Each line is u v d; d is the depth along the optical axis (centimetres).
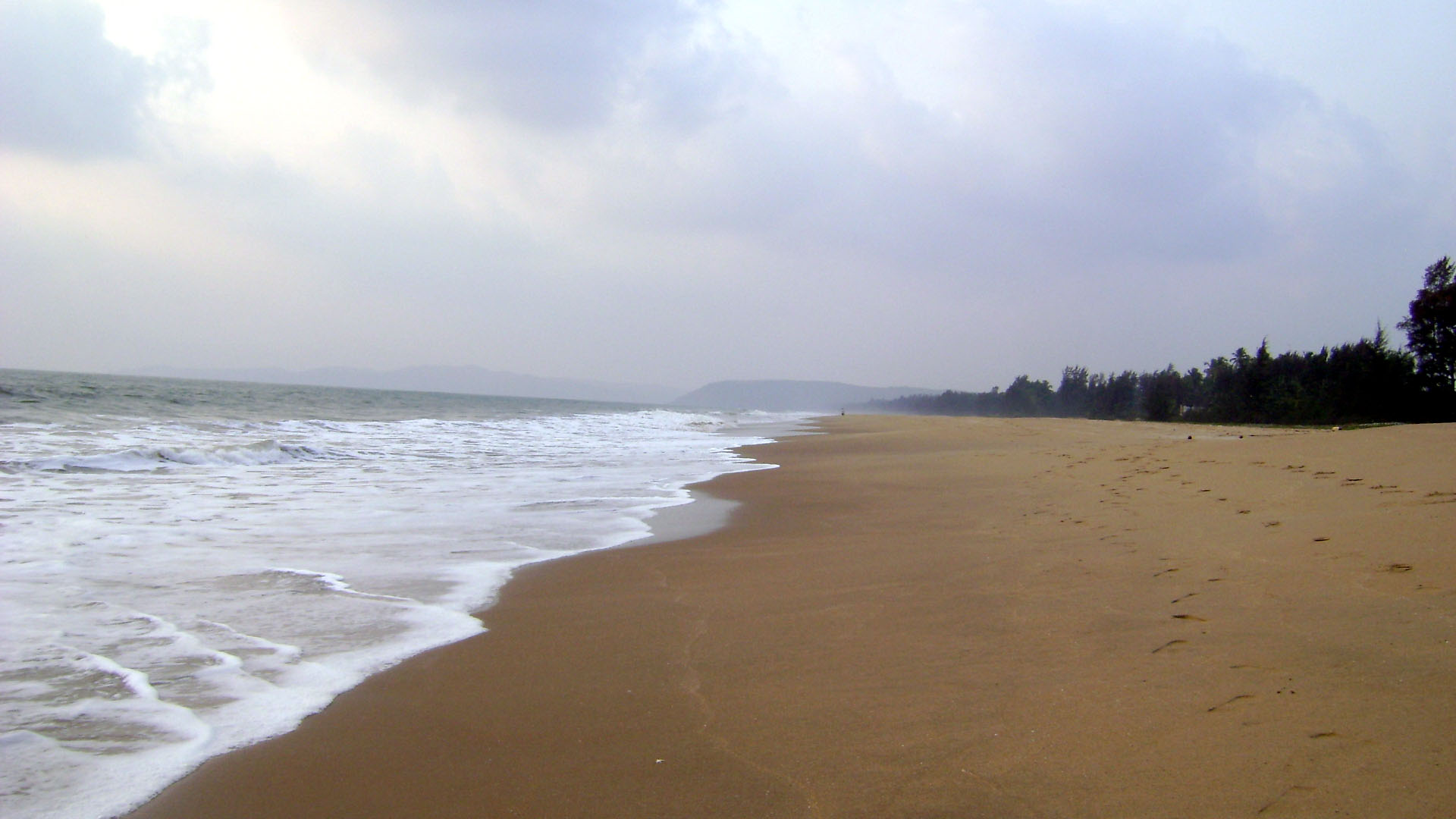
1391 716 282
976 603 489
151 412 2528
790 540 756
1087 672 357
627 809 261
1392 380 4659
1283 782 247
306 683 379
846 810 254
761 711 339
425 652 427
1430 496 640
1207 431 2948
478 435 2339
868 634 439
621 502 1019
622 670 397
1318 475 823
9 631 443
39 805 265
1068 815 242
